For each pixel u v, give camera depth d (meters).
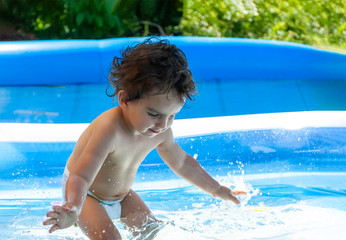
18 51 4.67
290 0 7.25
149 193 2.62
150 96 1.82
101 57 4.71
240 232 2.04
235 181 2.70
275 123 3.23
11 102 4.31
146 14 7.05
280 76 4.89
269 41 5.03
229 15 7.12
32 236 2.02
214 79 4.80
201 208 2.38
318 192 2.58
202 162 2.93
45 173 2.77
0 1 6.77
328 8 7.21
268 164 2.93
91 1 6.73
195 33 7.03
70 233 2.06
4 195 2.54
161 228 2.04
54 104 4.29
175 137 3.06
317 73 4.93
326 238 1.96
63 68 4.69
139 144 2.11
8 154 2.88
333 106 4.39
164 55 1.86
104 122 2.02
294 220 2.17
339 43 6.91
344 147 3.06
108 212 2.10
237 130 3.14
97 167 1.94
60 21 6.86
